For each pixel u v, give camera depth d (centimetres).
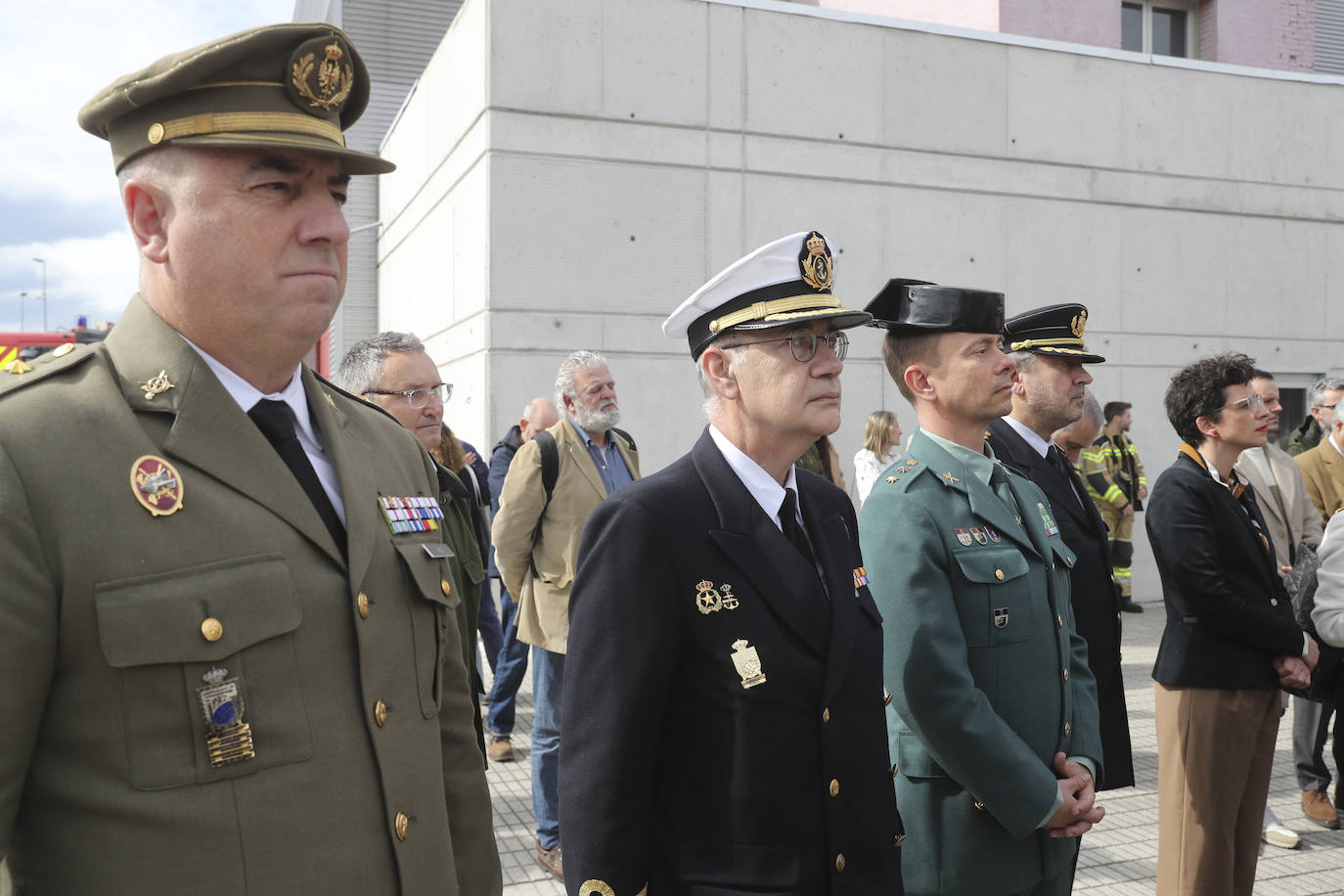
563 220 782
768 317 186
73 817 116
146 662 117
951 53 904
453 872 147
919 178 893
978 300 247
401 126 1104
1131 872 395
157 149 131
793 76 849
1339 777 432
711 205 825
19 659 111
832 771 173
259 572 127
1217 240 1011
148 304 138
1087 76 955
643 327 803
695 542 180
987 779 212
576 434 432
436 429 320
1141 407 983
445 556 159
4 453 115
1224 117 1011
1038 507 256
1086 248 957
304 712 129
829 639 181
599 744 172
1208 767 325
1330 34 1445
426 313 978
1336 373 1063
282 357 140
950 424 254
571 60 783
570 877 172
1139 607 926
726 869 167
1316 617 373
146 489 122
